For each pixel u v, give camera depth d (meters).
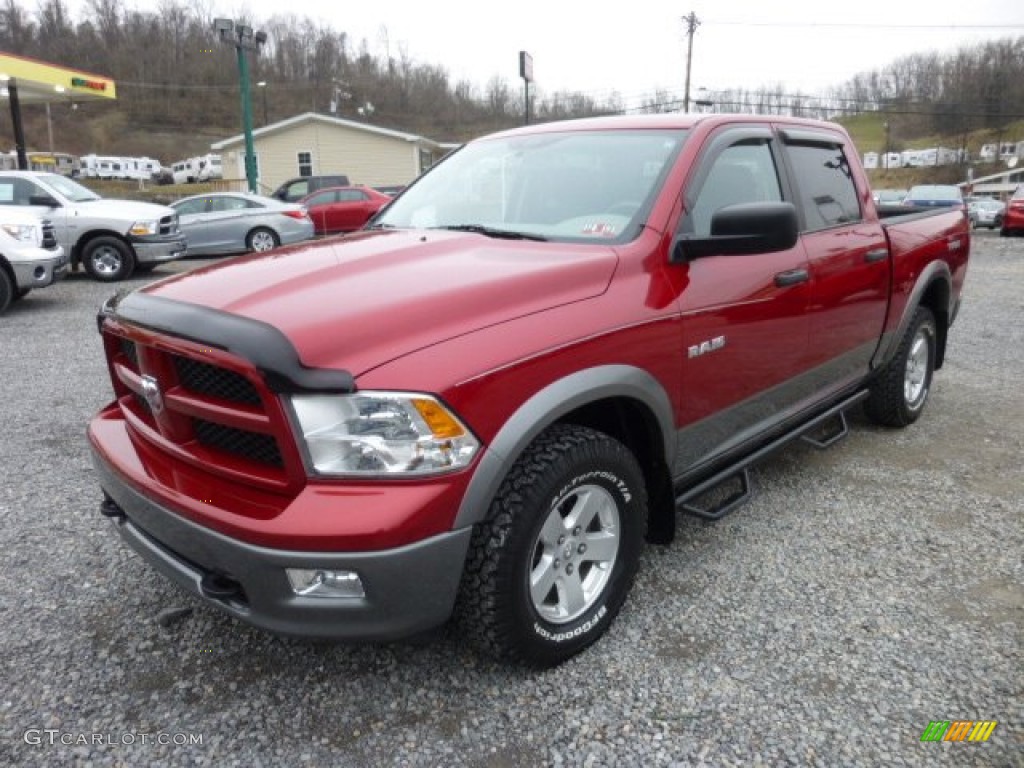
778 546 3.46
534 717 2.41
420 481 2.13
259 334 2.11
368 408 2.09
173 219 12.94
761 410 3.47
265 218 16.27
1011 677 2.58
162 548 2.49
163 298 2.49
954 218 5.29
